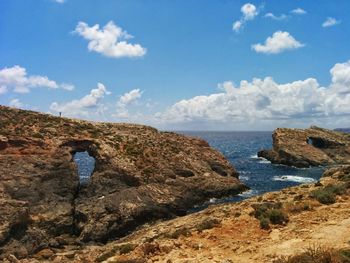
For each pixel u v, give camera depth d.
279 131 127.38
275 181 85.25
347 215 23.86
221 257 19.28
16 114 74.94
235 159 129.75
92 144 69.19
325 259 15.16
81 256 26.88
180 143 83.94
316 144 132.88
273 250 19.14
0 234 42.16
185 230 25.14
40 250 44.62
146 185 61.25
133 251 22.27
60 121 76.75
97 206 53.19
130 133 80.38
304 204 27.16
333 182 37.06
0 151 59.38
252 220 25.47
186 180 67.06
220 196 69.19
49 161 58.12
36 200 52.81
